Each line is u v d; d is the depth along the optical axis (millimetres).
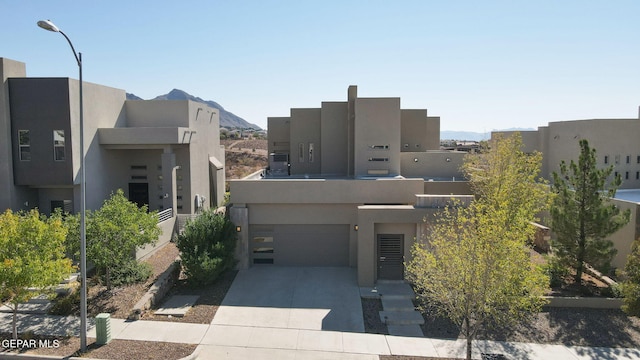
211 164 31000
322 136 25844
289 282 17109
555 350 12273
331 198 18562
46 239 11961
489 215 11672
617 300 14625
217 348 11859
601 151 27000
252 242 19109
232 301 15219
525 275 10758
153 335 12461
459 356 11719
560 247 16438
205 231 16891
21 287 11367
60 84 20250
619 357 11938
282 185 18516
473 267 10320
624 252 18625
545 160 31391
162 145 23859
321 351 11844
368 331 13336
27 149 20484
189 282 16250
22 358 11000
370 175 22734
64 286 14742
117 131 23188
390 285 16859
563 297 15008
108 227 14078
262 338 12531
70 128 20438
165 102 26219
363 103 22703
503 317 11945
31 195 21719
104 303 14281
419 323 13773
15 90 20281
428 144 32688
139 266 16500
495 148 21547
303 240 19016
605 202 17250
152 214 16141
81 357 11008
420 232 16781
